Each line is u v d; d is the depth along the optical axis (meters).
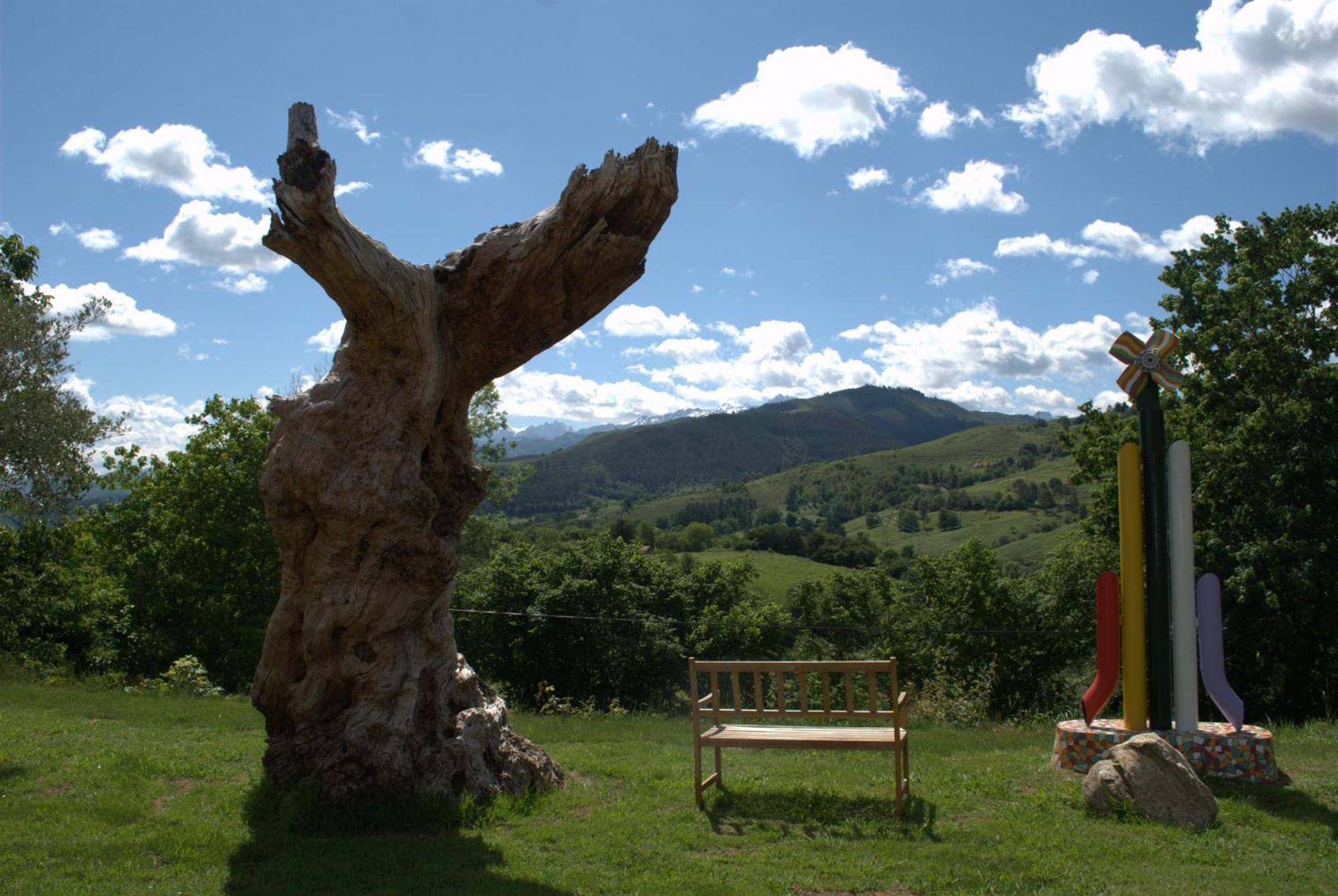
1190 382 20.80
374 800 6.22
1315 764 8.49
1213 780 7.80
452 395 7.06
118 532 25.73
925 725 13.71
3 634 19.19
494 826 6.27
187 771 7.48
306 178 5.63
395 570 6.46
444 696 6.91
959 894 5.17
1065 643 25.64
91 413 17.33
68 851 5.53
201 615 24.97
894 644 27.88
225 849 5.66
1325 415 18.23
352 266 5.90
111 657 21.83
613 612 27.00
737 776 7.94
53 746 8.23
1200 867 5.67
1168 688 8.32
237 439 25.86
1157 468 8.56
